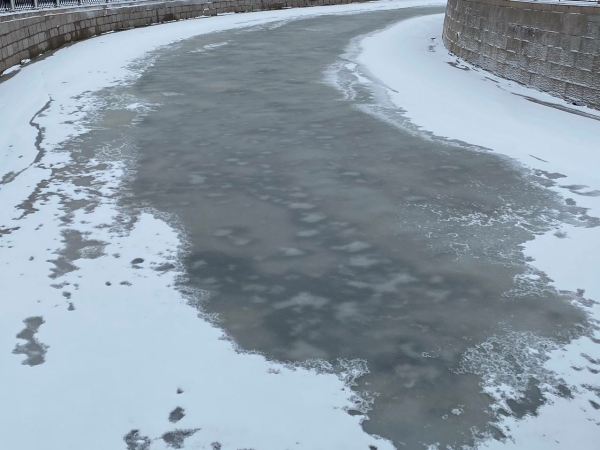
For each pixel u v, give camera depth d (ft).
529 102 34.60
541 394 11.25
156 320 13.53
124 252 16.71
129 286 14.94
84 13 61.16
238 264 16.19
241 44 59.11
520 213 19.56
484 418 10.64
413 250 17.04
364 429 10.37
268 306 14.23
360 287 15.08
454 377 11.75
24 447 9.89
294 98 36.06
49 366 11.87
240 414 10.69
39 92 36.47
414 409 10.87
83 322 13.38
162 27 71.31
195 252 16.81
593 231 18.20
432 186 21.90
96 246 17.02
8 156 24.98
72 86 39.01
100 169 23.54
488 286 15.14
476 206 20.12
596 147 26.18
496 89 38.42
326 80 41.52
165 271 15.74
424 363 12.17
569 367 12.02
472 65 47.78
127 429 10.30
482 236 17.92
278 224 18.67
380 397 11.17
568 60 34.40
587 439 10.14
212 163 24.31
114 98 35.91
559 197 20.90
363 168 23.81
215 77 42.39
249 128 29.45
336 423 10.50
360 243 17.44
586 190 21.54
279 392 11.28
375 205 20.16
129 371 11.77
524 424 10.48
